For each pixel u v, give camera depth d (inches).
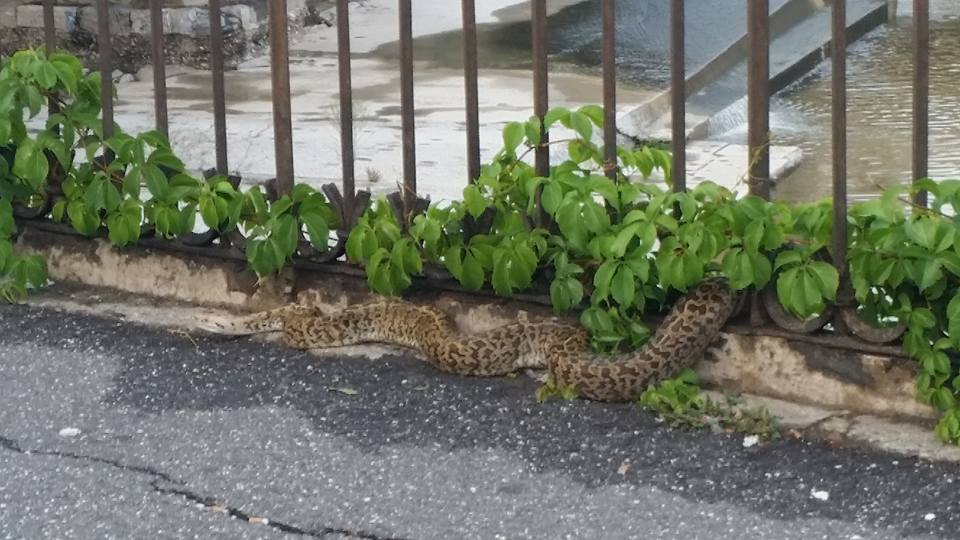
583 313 144.1
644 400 139.8
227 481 131.8
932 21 333.7
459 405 141.9
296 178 198.5
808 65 290.8
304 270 157.8
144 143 160.7
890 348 136.0
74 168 165.2
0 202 165.3
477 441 136.3
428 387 145.3
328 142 214.7
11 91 159.0
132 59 270.8
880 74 287.7
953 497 126.6
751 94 139.7
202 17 271.0
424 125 223.8
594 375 140.4
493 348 145.8
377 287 150.9
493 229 148.9
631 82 255.1
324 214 155.0
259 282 159.2
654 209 139.7
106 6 161.0
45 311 161.8
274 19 153.7
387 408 141.8
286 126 155.4
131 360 151.6
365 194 153.6
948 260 131.5
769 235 137.3
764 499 127.3
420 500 128.6
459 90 247.6
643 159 145.3
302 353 152.6
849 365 137.9
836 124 135.8
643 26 302.5
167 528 126.2
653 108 239.3
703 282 141.8
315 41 297.1
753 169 140.7
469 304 151.4
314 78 261.0
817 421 136.9
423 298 153.3
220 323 157.2
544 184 143.4
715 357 142.6
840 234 137.0
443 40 295.4
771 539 122.7
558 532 124.3
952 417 132.6
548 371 144.0
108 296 164.9
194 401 143.9
